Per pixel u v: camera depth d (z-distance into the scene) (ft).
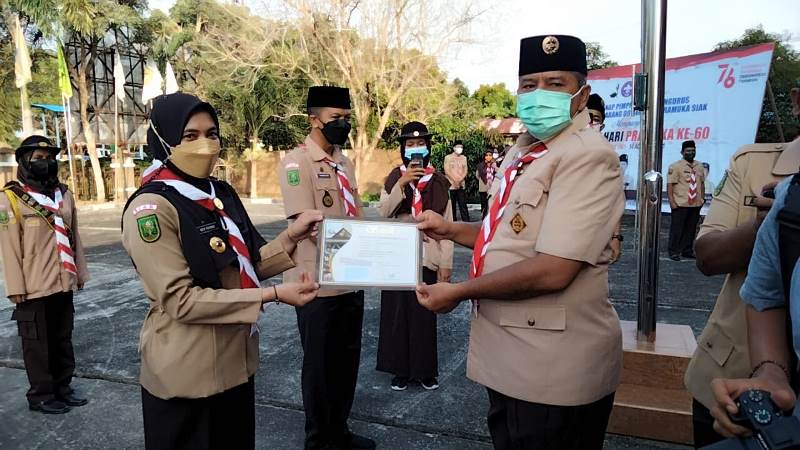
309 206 10.02
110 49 76.74
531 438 6.27
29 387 13.50
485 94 107.14
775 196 4.87
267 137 78.69
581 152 5.96
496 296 6.11
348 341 10.27
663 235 35.45
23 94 55.31
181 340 6.32
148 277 6.05
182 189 6.33
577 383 6.07
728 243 6.06
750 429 4.11
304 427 11.25
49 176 12.51
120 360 15.02
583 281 6.09
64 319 12.55
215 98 72.23
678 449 9.90
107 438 11.00
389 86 61.57
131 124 89.76
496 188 6.97
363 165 63.72
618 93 41.06
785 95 43.60
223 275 6.57
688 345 11.25
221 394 6.75
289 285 6.47
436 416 11.57
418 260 7.06
